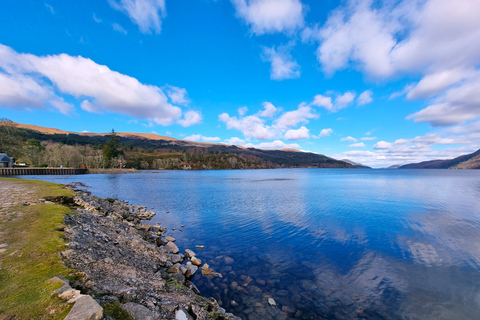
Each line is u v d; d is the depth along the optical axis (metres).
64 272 5.41
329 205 29.92
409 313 7.98
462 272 11.02
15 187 22.73
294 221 21.20
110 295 5.02
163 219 21.94
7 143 90.19
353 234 17.14
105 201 24.34
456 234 16.98
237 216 23.38
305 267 11.60
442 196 38.50
